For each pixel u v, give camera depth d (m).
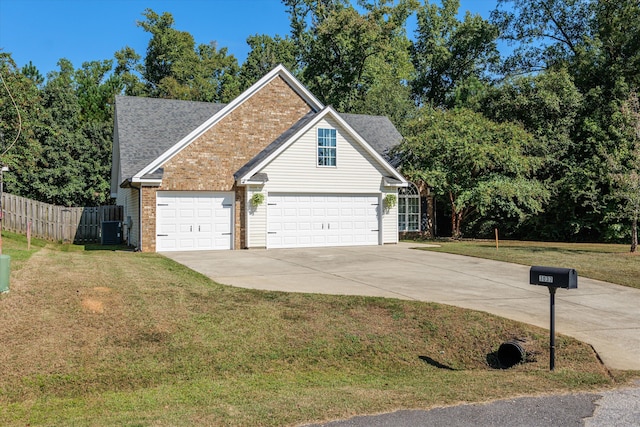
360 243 20.83
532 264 15.03
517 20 37.50
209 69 53.72
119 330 8.14
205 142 18.89
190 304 9.51
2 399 6.25
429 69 49.19
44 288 9.54
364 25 38.38
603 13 31.47
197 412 5.43
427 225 26.80
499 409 5.38
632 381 6.37
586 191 24.41
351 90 40.47
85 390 6.57
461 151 22.95
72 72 52.88
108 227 22.12
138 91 45.88
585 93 29.42
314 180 20.02
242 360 7.61
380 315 9.34
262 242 19.28
